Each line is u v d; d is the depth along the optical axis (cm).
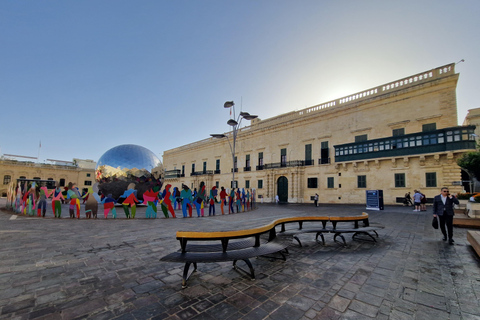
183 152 5484
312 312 289
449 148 1952
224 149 4441
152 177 1727
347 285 372
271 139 3638
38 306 298
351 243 665
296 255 541
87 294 334
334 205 2517
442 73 2155
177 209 1839
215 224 1037
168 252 556
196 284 373
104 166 1661
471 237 566
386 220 1193
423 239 719
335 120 2903
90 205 1192
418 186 2142
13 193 1633
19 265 456
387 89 2506
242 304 308
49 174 5944
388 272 432
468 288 366
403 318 280
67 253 542
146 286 364
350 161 2614
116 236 740
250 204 2114
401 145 2239
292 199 3166
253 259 508
